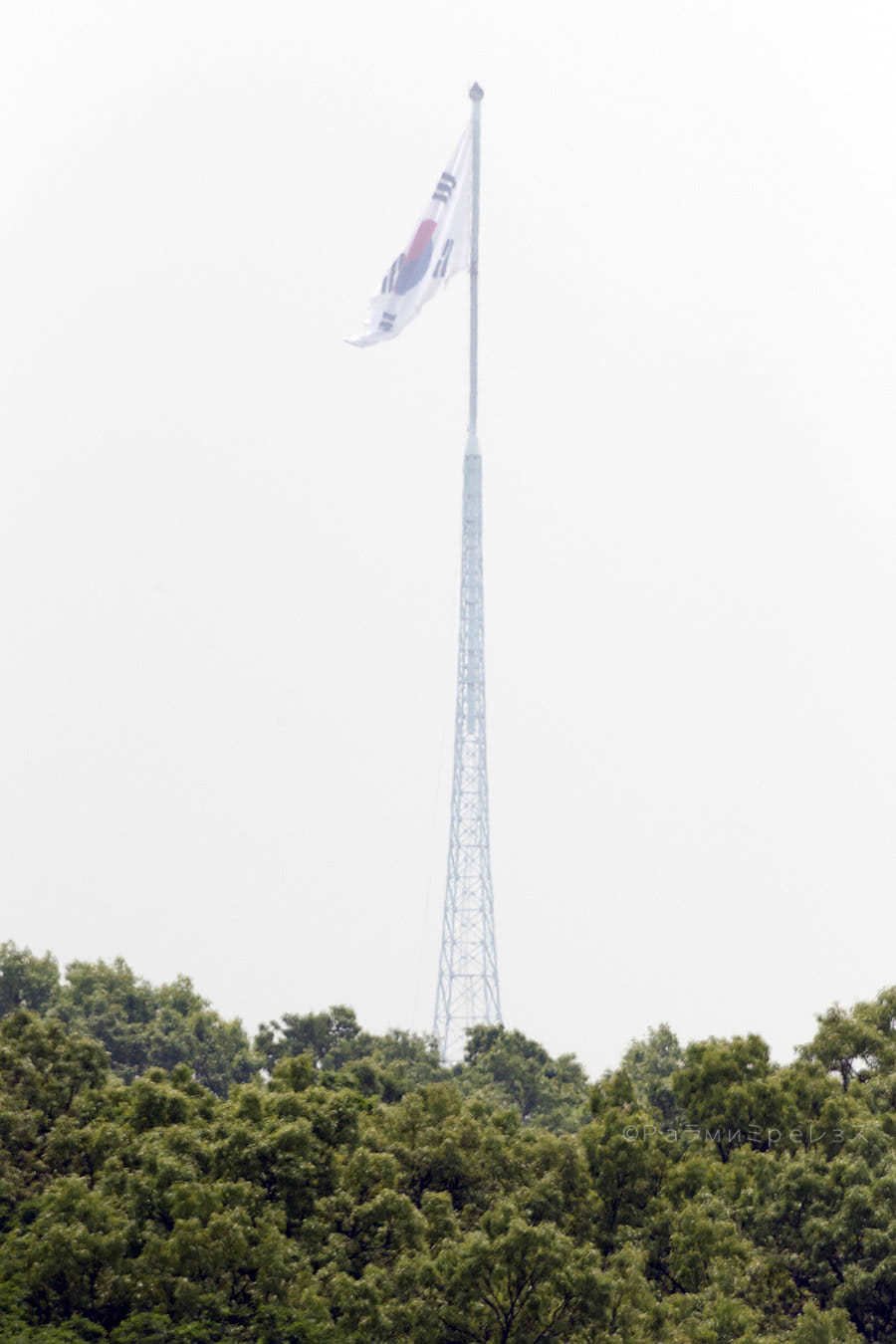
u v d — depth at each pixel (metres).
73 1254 193.88
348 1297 196.00
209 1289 195.75
